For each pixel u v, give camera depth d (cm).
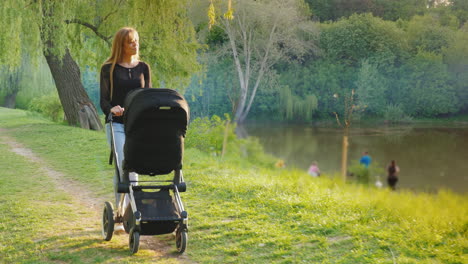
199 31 5541
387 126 5609
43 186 961
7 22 1884
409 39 6856
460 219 611
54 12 1977
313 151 3688
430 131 4991
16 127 2334
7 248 544
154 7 2188
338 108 6431
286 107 6228
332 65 6550
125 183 517
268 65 6412
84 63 2347
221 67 6519
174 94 493
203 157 1548
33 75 4097
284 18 5788
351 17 6850
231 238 578
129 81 552
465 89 6406
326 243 539
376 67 6481
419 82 6400
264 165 2250
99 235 598
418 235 546
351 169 2470
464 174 2684
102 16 2250
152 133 488
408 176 2650
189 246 553
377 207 696
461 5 7406
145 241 571
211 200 783
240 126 5744
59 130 2102
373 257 493
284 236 572
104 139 1780
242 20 6000
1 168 1190
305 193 815
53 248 543
